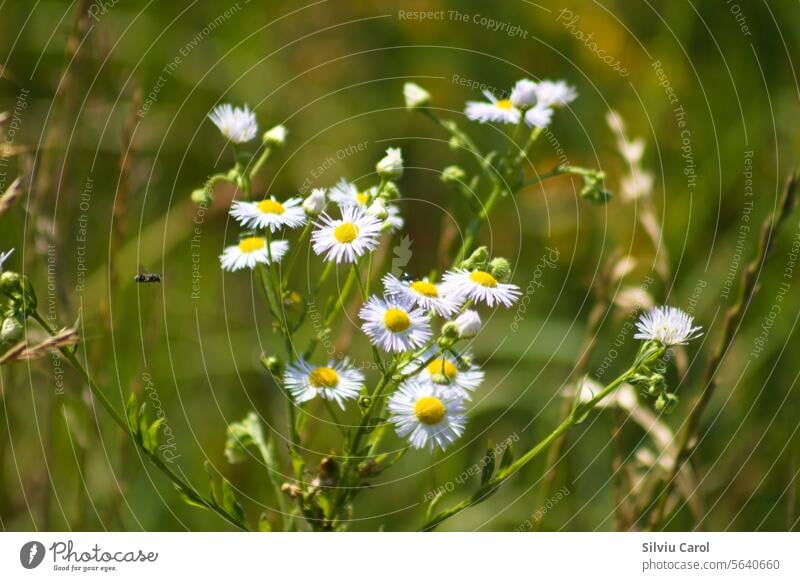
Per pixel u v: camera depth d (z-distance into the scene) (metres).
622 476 3.53
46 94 4.57
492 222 4.80
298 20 5.54
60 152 3.56
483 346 4.37
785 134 4.78
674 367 3.96
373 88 5.44
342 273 4.03
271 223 2.38
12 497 3.50
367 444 2.43
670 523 3.66
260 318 4.48
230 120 2.60
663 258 3.73
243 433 2.64
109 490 3.40
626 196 3.91
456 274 2.28
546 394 4.22
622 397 3.24
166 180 4.71
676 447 3.17
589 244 4.75
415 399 2.33
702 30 5.10
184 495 2.29
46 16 4.72
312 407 3.52
